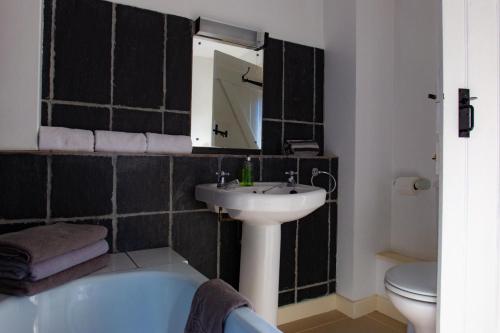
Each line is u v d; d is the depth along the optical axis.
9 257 1.12
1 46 1.38
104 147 1.60
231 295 1.07
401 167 2.27
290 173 1.99
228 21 2.04
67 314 1.20
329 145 2.34
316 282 2.23
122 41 1.74
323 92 2.38
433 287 1.38
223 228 1.90
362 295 2.21
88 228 1.37
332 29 2.32
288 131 2.26
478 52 1.23
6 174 1.41
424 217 2.13
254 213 1.53
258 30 2.08
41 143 1.46
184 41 1.90
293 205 1.53
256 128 2.14
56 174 1.50
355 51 2.16
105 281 1.29
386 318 2.17
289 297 2.13
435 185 2.03
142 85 1.79
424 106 2.13
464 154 1.22
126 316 1.31
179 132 1.89
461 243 1.23
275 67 2.21
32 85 1.44
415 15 2.19
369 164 2.22
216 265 1.88
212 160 1.87
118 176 1.63
